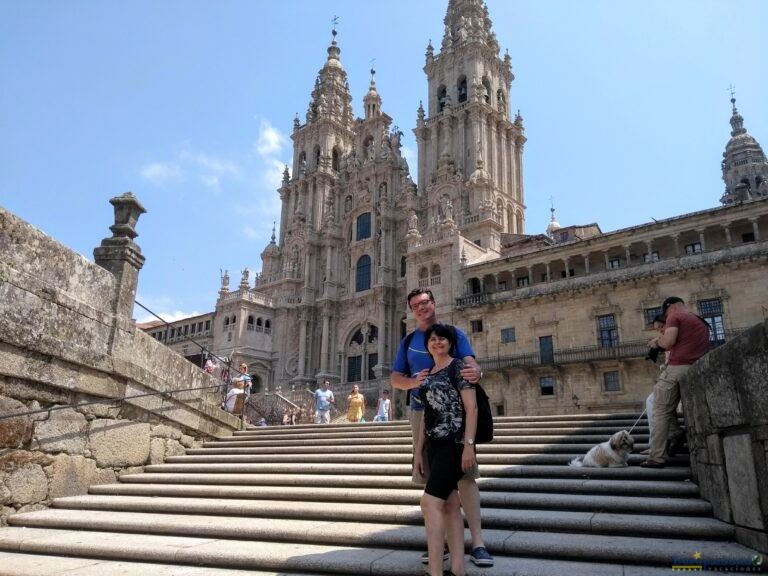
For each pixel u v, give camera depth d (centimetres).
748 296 3316
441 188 6075
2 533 825
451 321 4631
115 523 830
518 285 4547
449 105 6356
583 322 3909
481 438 580
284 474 1105
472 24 6700
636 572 549
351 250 6981
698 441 759
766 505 542
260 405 3959
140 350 1275
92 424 1102
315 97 8444
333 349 6644
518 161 6569
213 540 749
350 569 603
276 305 7119
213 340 6950
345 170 7638
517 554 627
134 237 1325
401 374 657
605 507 750
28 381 962
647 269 3697
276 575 620
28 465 950
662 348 921
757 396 558
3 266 915
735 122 9469
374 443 1323
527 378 4047
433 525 516
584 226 4981
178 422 1391
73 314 1075
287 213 8012
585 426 1310
